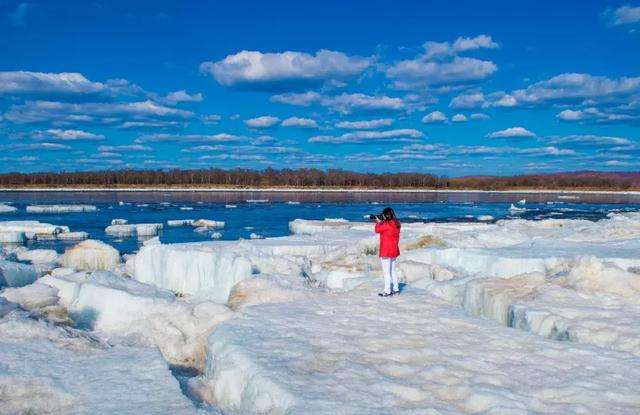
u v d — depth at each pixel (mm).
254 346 7043
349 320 8594
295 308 9344
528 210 73125
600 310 9305
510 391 5672
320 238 28000
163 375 6645
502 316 10469
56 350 7684
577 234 23484
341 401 5383
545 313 9172
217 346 7258
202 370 9164
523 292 10906
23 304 11727
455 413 5246
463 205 88562
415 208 79125
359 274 16734
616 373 6270
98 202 92562
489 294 11039
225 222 54375
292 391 5602
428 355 6895
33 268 19312
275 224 52375
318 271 18922
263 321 8344
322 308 9398
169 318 10555
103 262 25938
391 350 7027
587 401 5484
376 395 5578
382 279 13281
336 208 77250
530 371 6324
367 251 23750
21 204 84812
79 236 41906
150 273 21688
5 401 5996
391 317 8867
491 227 34906
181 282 20156
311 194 142125
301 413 5086
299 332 7773
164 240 39750
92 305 11844
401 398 5566
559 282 11406
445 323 8547
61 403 5992
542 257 16312
